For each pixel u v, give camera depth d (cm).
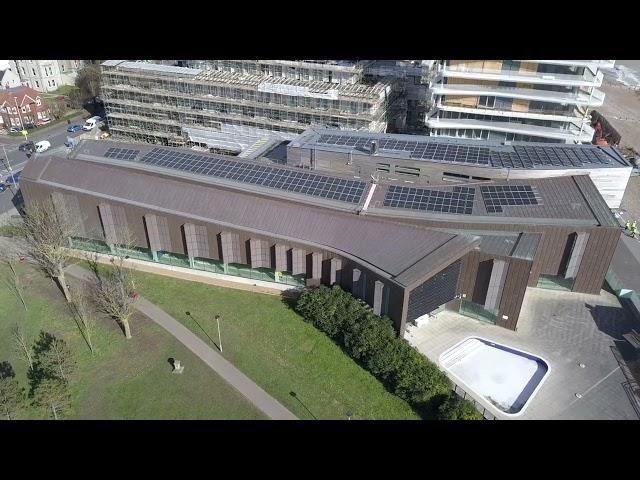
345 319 6712
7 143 13138
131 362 6594
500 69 9731
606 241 6988
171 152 9238
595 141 11988
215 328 7138
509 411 5741
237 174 8512
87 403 6047
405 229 7000
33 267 8438
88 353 6750
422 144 9156
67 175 8488
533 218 7206
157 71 12350
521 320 7000
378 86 11562
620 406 5753
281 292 7806
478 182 8219
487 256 6631
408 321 6569
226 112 12200
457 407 5553
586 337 6712
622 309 7188
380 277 6481
